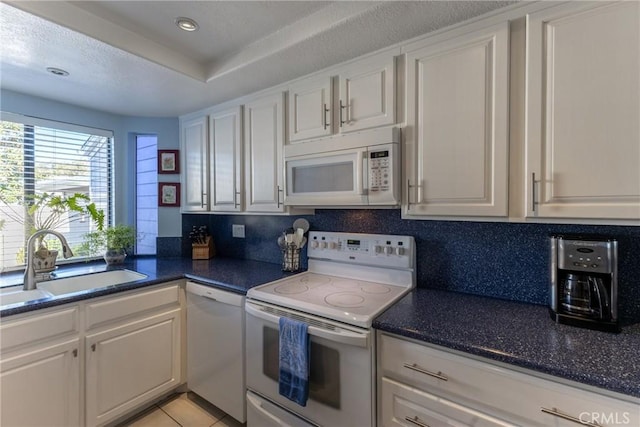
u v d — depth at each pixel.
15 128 2.08
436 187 1.37
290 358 1.39
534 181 1.14
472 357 1.03
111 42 1.47
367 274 1.83
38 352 1.48
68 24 1.32
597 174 1.04
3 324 1.38
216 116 2.30
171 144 2.69
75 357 1.60
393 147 1.41
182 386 2.15
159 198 2.66
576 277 1.15
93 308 1.67
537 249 1.41
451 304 1.42
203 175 2.40
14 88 2.01
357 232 1.95
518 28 1.18
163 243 2.67
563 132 1.09
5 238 2.06
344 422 1.29
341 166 1.58
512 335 1.07
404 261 1.68
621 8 0.99
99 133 2.49
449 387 1.07
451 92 1.32
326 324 1.32
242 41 1.64
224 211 2.26
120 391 1.78
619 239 1.23
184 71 1.79
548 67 1.12
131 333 1.82
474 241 1.56
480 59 1.25
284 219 2.35
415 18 1.28
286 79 1.86
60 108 2.27
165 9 1.38
